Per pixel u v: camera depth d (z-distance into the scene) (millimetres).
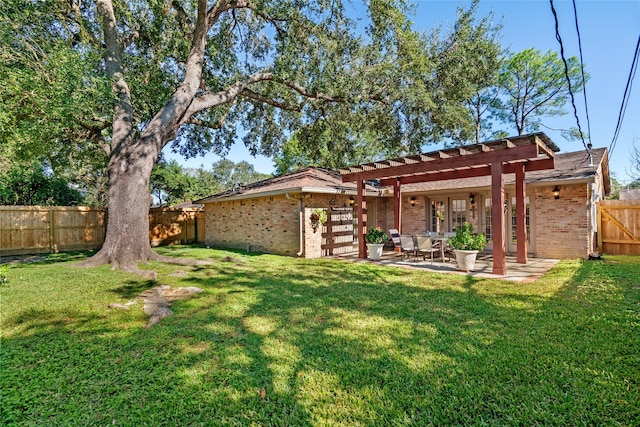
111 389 2773
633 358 3180
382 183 12141
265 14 11406
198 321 4512
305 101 14461
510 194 12023
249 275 7965
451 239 8945
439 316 4648
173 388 2795
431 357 3320
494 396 2617
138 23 10625
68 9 8875
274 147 17672
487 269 8641
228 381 2906
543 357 3250
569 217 10195
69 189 16688
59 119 7141
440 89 13359
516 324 4215
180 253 12938
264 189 12953
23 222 12844
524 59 22812
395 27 11047
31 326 4281
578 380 2805
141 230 9031
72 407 2518
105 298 5551
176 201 30281
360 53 11945
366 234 11664
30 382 2875
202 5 9883
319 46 11641
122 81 9328
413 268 8938
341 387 2789
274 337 3920
